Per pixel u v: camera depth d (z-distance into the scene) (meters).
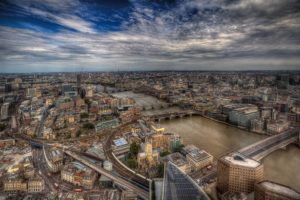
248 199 168.50
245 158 199.00
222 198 170.88
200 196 166.38
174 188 174.12
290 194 146.62
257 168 179.38
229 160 194.88
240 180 183.50
